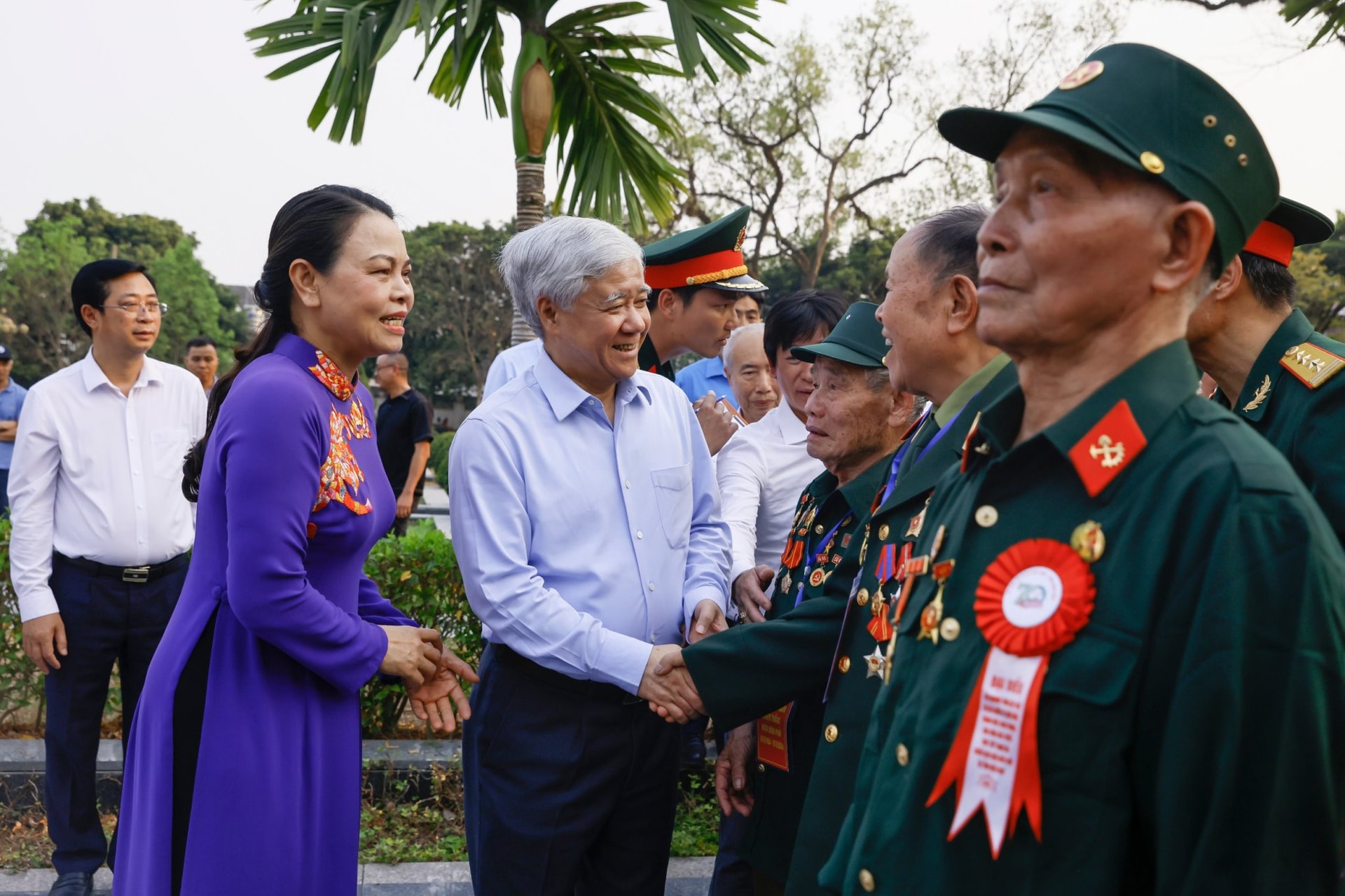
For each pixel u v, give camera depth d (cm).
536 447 236
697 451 270
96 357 356
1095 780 106
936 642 124
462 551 237
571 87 774
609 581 235
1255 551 102
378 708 439
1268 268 208
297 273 215
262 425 201
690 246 365
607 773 235
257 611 199
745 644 214
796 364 290
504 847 232
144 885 205
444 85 755
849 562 212
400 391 759
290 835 208
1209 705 101
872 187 2192
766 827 228
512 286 245
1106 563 110
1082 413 116
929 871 116
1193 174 110
